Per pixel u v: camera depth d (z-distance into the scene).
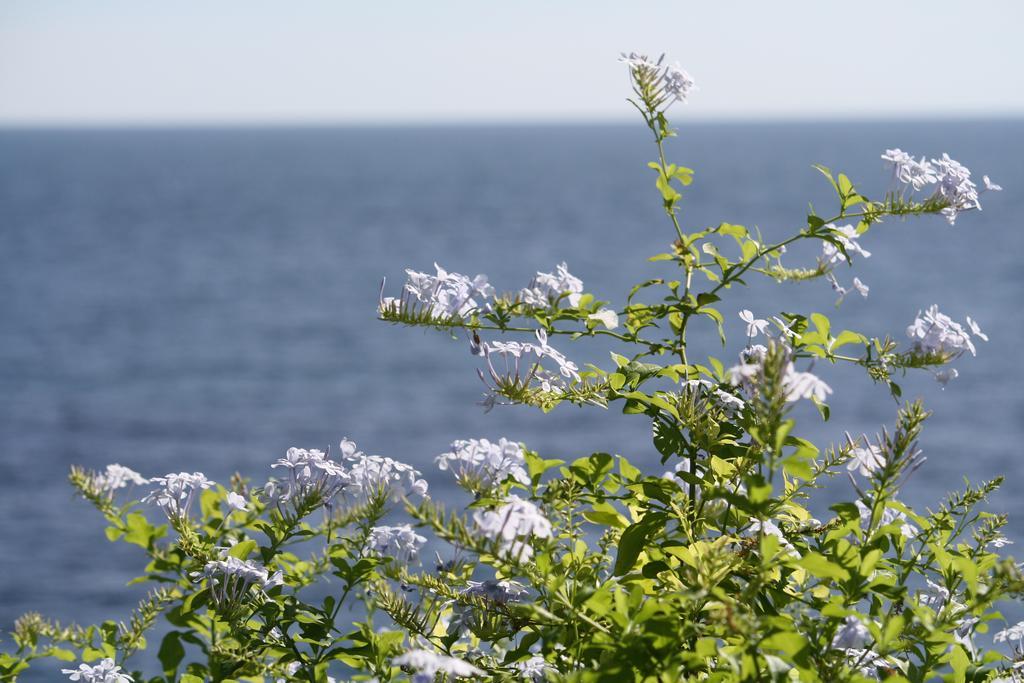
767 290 72.81
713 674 2.87
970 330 3.47
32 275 89.81
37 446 37.59
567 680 2.70
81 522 28.56
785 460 2.62
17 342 61.00
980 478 29.19
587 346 46.66
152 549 3.16
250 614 3.21
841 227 3.95
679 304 3.67
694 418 3.33
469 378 51.00
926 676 3.20
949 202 3.71
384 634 3.18
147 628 3.47
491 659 3.38
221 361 55.47
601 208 150.50
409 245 107.38
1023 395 42.78
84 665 3.36
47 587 23.16
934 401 41.88
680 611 2.92
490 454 3.39
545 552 2.90
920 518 3.29
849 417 37.72
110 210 157.38
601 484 3.49
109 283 85.19
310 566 3.43
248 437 38.78
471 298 3.69
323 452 3.35
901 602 3.07
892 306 66.19
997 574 2.81
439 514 2.76
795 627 2.91
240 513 3.40
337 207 160.62
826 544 3.21
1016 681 3.17
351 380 50.66
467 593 3.21
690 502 3.38
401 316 3.62
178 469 33.75
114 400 45.91
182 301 76.25
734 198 159.00
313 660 3.21
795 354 3.61
